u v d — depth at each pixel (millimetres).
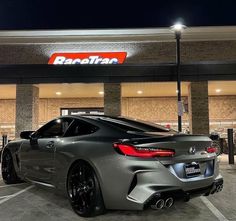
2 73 11633
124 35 11742
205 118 11516
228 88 13656
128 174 3131
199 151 3498
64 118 4434
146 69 11430
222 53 11922
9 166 5570
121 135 3475
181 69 11430
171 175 3148
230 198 4617
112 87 11555
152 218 3566
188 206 4137
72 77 11523
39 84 11742
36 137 4727
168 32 11555
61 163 3949
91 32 11656
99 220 3480
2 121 16812
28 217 3615
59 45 12039
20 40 11969
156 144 3158
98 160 3375
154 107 16484
